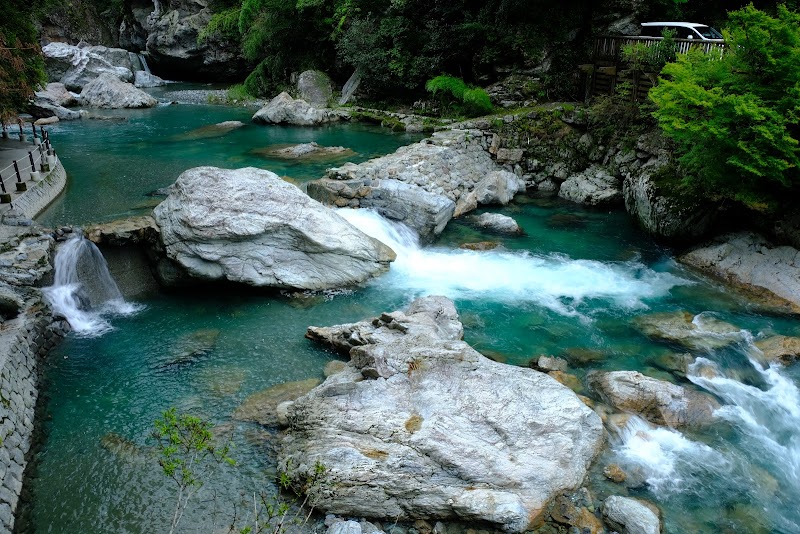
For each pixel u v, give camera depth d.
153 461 9.70
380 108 31.64
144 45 50.34
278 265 15.05
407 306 14.56
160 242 15.02
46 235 14.24
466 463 9.10
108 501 8.93
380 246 16.55
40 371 11.77
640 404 11.07
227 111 34.78
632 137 21.83
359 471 8.96
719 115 14.74
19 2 19.39
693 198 17.28
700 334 13.49
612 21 25.81
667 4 25.14
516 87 26.83
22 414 10.21
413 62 29.48
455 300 14.95
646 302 15.07
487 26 27.58
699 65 15.97
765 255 16.11
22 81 18.62
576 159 23.30
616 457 9.98
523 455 9.38
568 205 21.84
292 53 37.12
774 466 9.95
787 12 14.48
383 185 19.17
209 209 14.58
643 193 18.89
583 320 14.14
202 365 12.20
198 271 14.71
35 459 9.71
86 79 39.34
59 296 13.52
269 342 13.04
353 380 10.74
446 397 10.21
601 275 16.48
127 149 24.97
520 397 10.27
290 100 31.31
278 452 9.81
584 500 9.01
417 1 29.67
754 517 8.95
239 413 10.74
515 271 16.66
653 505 9.05
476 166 22.98
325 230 15.27
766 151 14.55
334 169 20.36
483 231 19.38
